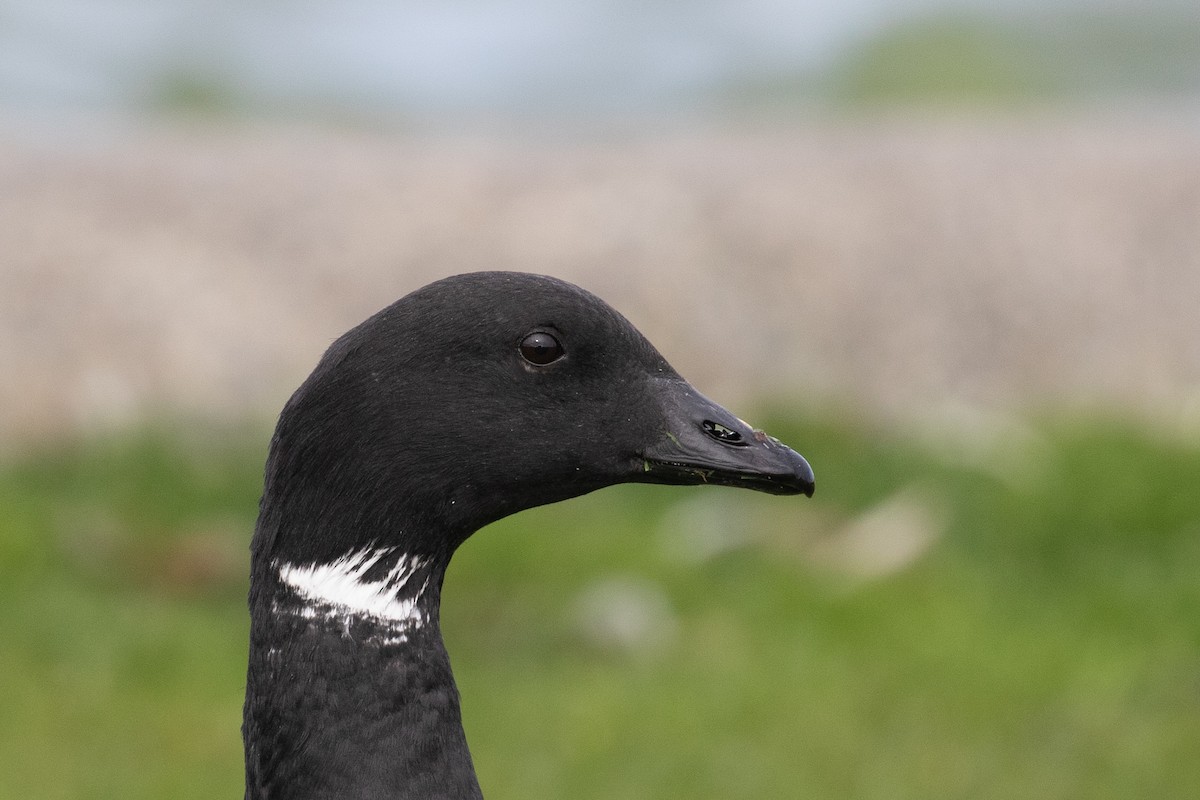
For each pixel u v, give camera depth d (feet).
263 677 17.15
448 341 17.24
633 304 50.26
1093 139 62.18
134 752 31.86
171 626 37.01
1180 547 40.91
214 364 48.06
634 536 42.73
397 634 17.21
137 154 59.77
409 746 16.93
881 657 37.37
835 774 32.40
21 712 32.91
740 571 41.06
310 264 52.16
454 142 63.72
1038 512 41.78
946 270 52.31
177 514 42.50
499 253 52.42
